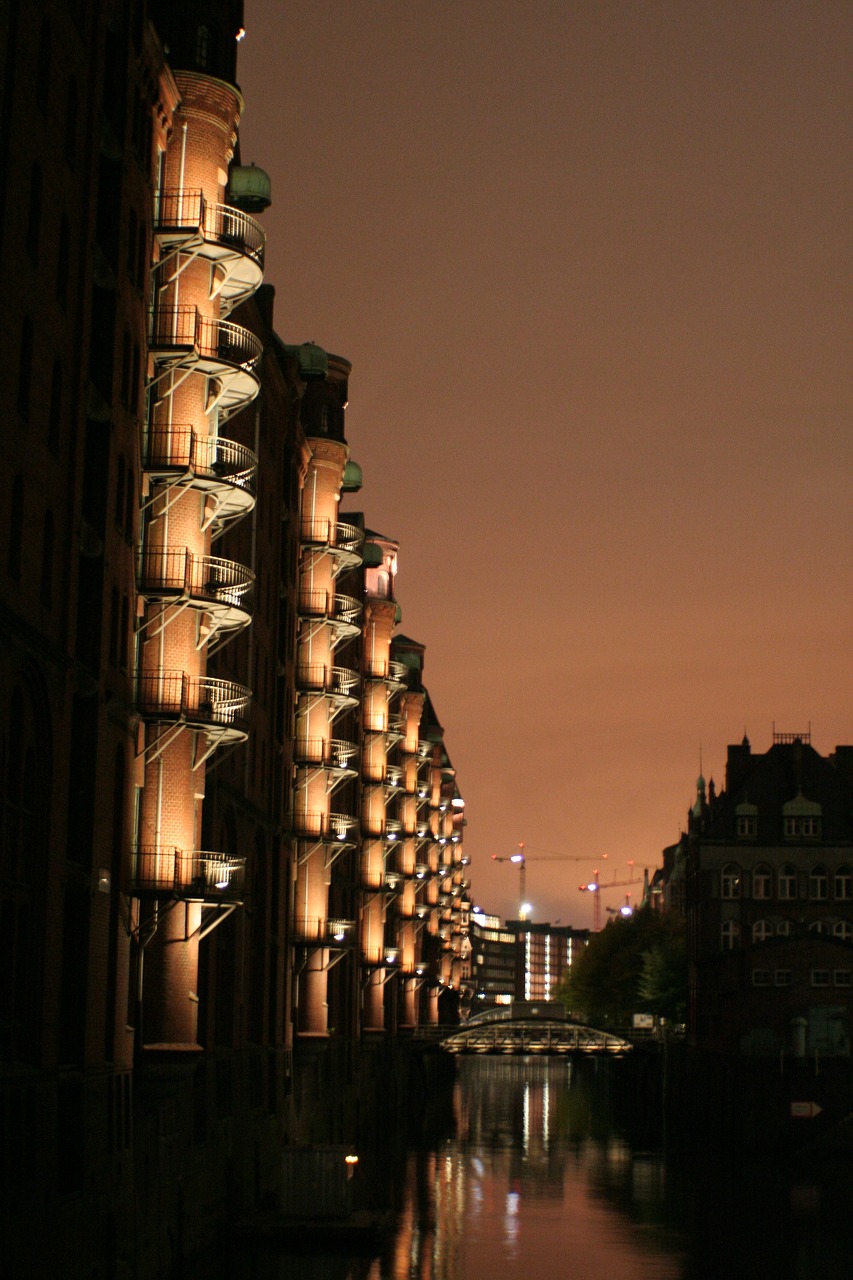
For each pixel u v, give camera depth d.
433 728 145.62
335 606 76.50
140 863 42.12
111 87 39.59
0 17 30.64
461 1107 134.88
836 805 111.38
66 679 34.69
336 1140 81.38
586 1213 64.56
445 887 171.12
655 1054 116.62
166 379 44.16
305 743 71.56
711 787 126.00
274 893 64.50
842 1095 86.50
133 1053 41.12
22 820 32.28
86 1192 35.12
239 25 47.75
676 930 143.75
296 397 68.50
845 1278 51.09
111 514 38.53
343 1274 47.34
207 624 45.28
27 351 32.53
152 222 43.50
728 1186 73.88
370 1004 97.19
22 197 31.80
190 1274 44.94
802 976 92.31
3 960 31.20
